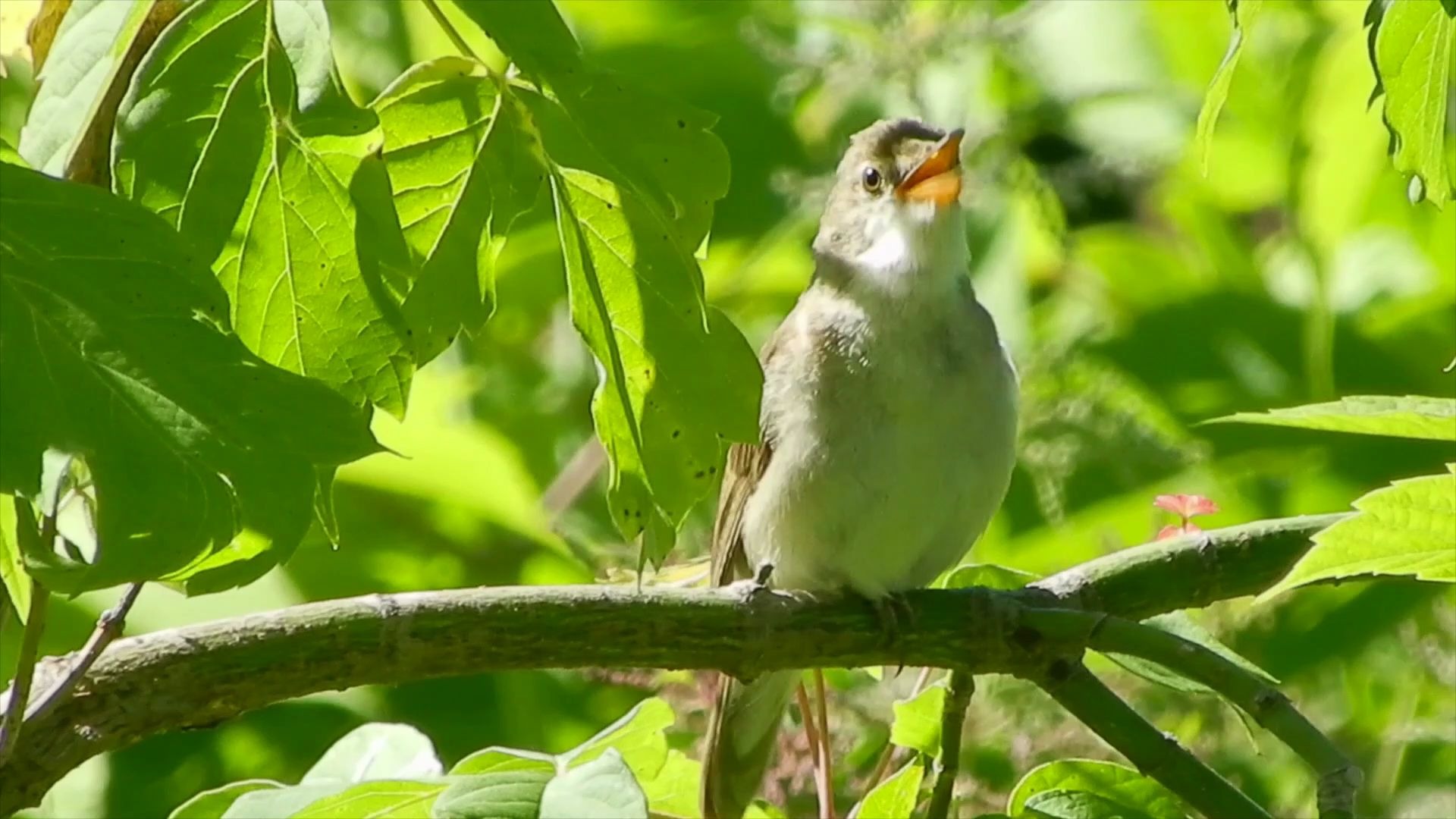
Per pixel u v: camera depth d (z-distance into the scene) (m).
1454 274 9.23
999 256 9.53
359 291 3.75
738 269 9.95
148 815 7.84
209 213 3.59
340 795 4.30
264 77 3.53
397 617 4.91
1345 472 8.41
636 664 5.21
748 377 3.85
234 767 7.98
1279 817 7.59
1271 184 9.95
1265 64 9.93
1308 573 3.96
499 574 8.31
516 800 3.88
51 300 3.03
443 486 8.18
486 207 3.89
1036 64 10.31
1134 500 8.33
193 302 3.10
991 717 7.37
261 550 3.42
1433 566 3.93
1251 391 8.88
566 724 8.02
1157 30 10.35
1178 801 5.16
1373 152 9.14
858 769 7.25
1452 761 7.95
